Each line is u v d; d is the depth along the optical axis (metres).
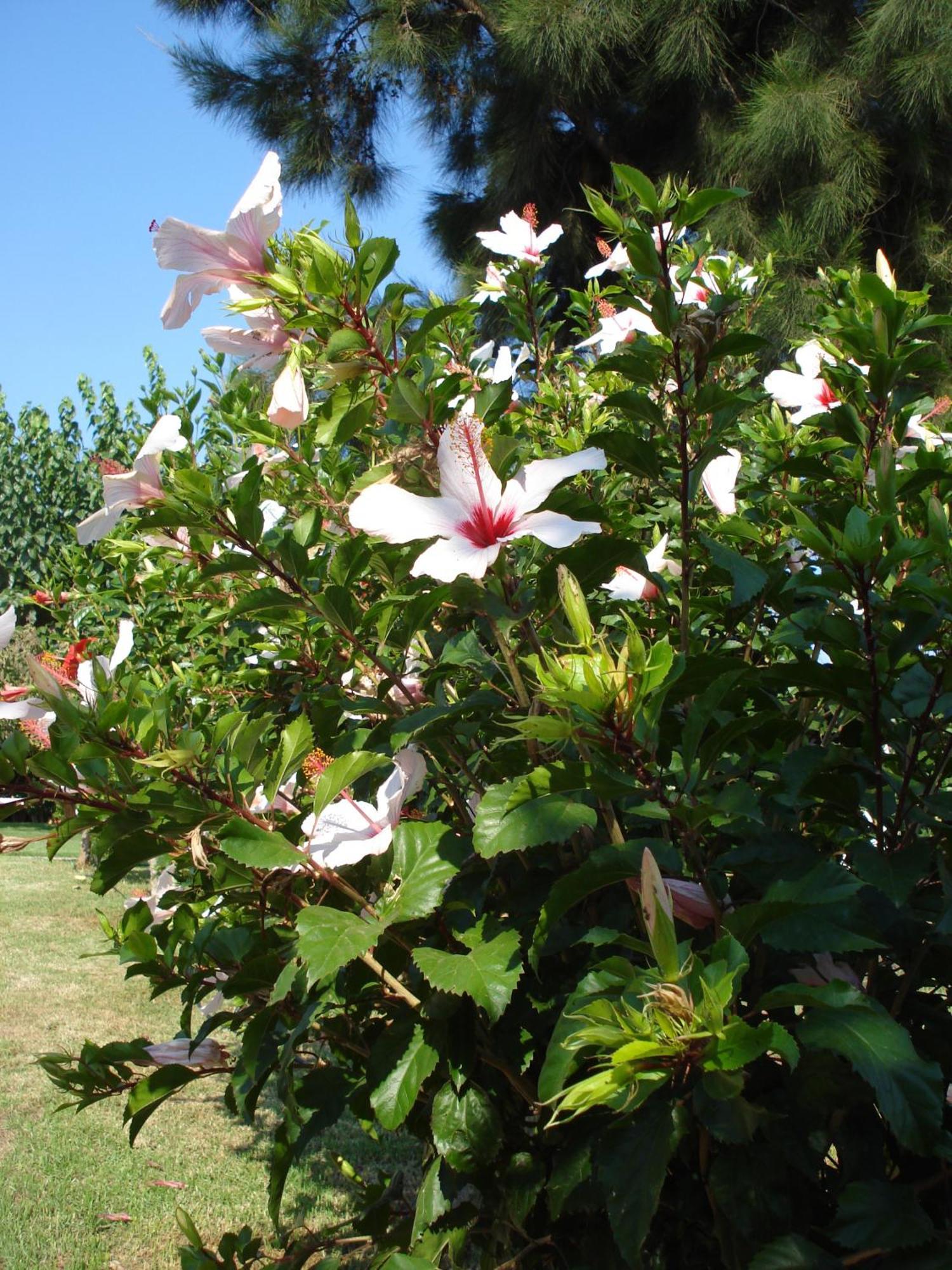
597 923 0.74
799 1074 0.63
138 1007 2.42
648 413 0.78
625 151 3.36
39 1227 1.50
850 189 2.72
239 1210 1.54
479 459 0.68
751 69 3.18
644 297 0.84
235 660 1.29
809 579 0.68
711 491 0.89
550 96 3.18
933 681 0.70
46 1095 1.96
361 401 0.76
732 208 2.76
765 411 1.15
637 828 0.77
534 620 0.74
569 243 3.34
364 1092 0.77
